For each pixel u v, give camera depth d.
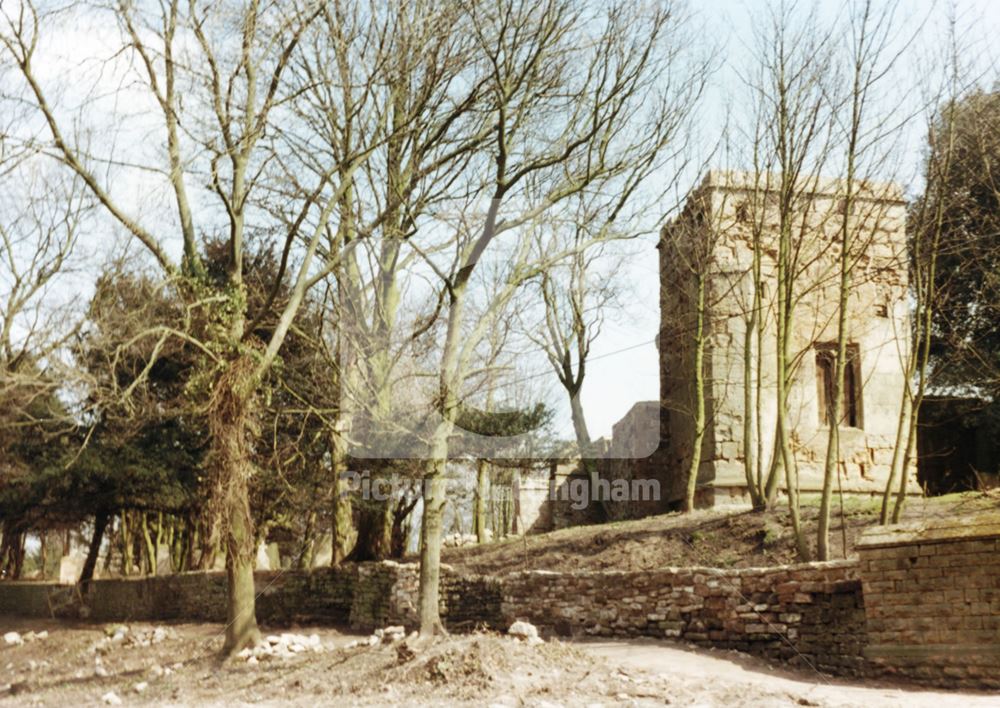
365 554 23.88
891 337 24.06
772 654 15.21
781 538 18.92
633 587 17.66
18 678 17.59
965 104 22.59
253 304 22.06
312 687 13.58
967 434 27.03
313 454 23.48
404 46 17.00
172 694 14.45
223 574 24.14
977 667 12.58
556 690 12.09
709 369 23.45
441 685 12.55
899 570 13.54
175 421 24.05
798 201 22.28
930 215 22.52
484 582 20.42
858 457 23.52
